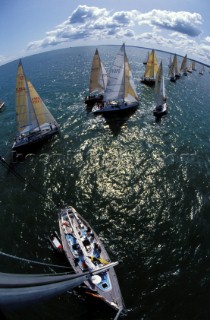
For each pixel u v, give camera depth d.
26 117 57.31
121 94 75.38
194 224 36.69
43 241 34.66
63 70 172.50
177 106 86.25
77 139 60.41
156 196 42.34
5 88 128.38
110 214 38.97
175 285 28.83
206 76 179.38
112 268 28.69
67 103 87.00
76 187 44.91
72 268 29.25
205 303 26.92
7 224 37.28
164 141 60.06
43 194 43.28
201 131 67.56
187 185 44.75
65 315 25.81
